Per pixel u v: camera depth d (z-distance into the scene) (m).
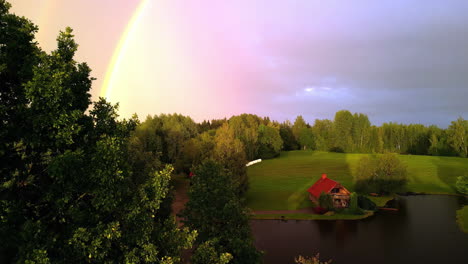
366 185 61.56
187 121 138.62
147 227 12.34
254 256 19.14
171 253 13.98
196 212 20.73
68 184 10.74
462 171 86.94
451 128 123.75
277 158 126.62
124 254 11.73
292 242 36.91
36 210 11.66
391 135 145.88
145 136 90.31
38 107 10.26
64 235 11.10
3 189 11.13
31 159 11.75
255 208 53.09
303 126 171.62
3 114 10.34
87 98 12.92
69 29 12.66
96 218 11.48
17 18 11.84
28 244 9.55
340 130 146.62
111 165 11.05
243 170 55.66
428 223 44.19
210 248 16.44
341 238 38.25
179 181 82.00
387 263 31.03
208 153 66.75
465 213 48.59
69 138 10.91
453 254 33.00
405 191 61.22
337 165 103.38
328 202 50.19
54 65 11.48
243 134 116.19
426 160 106.88
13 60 11.21
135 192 13.10
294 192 65.38
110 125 13.58
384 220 46.00
